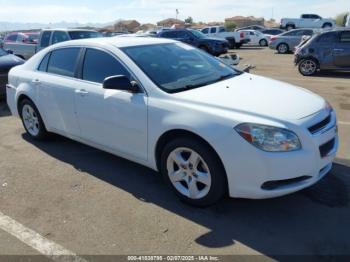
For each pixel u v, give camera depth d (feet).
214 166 11.09
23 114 18.84
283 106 11.23
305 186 10.87
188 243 10.35
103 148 14.82
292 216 11.47
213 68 14.90
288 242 10.27
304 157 10.41
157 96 12.27
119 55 13.73
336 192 12.81
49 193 13.41
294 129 10.41
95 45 14.78
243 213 11.69
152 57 13.96
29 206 12.54
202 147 11.14
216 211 11.84
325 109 11.91
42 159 16.55
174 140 11.85
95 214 11.91
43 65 17.35
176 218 11.55
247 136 10.38
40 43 43.73
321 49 39.91
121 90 12.83
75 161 16.22
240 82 13.58
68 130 16.14
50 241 10.62
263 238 10.46
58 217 11.82
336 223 11.07
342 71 43.16
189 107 11.44
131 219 11.57
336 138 12.34
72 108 15.29
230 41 94.38
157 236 10.69
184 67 14.10
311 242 10.25
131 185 13.84
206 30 97.30
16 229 11.23
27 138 19.47
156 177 14.46
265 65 52.80
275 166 10.29
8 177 14.82
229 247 10.13
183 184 12.38
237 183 10.82
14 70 19.16
